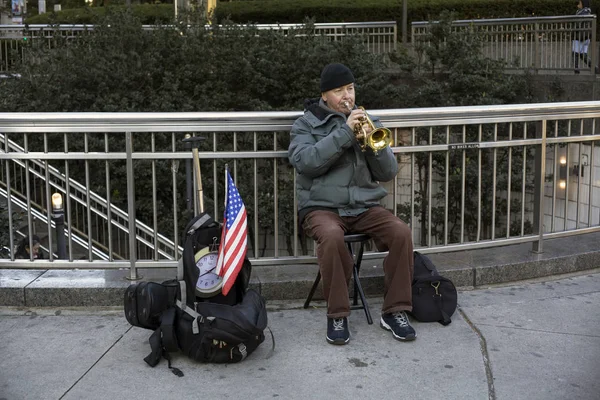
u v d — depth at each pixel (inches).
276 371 146.4
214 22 561.0
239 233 150.3
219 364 149.6
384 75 546.0
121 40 514.3
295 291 188.4
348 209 172.9
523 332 165.8
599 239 228.7
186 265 149.2
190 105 496.7
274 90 537.0
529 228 431.8
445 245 206.2
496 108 201.2
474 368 146.7
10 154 190.7
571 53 503.2
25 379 142.5
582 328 168.2
